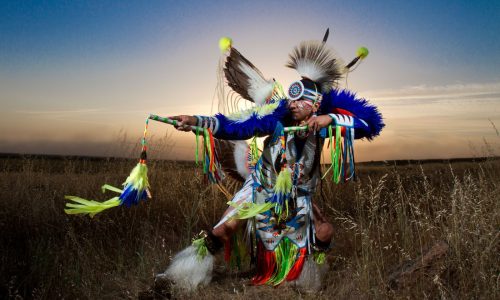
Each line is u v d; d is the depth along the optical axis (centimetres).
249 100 414
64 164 711
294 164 381
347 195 638
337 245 480
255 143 376
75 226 506
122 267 416
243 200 384
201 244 375
